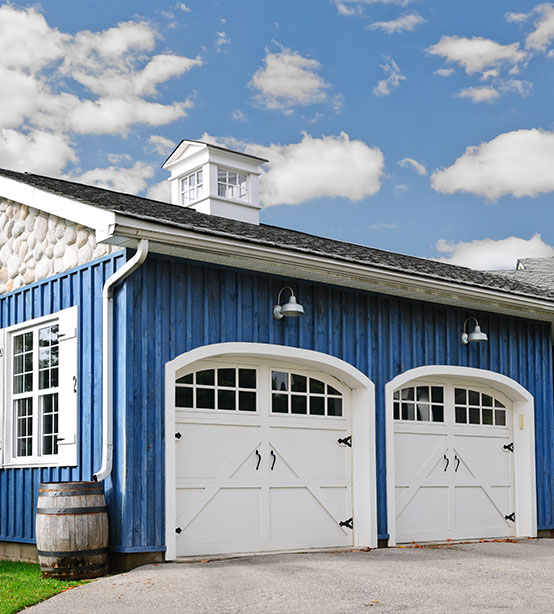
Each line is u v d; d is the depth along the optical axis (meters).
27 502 8.69
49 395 8.69
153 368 7.62
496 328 11.19
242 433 8.45
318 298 9.15
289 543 8.63
